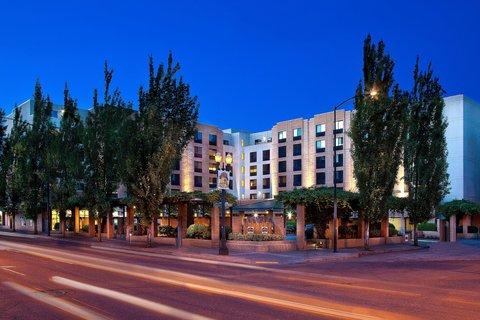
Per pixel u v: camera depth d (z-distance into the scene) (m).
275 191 84.19
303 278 16.48
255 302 11.11
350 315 9.79
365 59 29.88
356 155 29.78
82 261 20.98
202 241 31.36
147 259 23.22
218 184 25.31
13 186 50.91
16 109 53.81
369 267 20.89
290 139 82.62
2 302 10.82
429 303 11.47
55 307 10.26
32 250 27.55
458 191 58.75
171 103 32.53
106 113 38.09
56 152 43.44
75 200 43.03
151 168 31.42
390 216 54.75
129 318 9.22
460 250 32.72
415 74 36.25
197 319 9.21
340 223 35.50
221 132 89.00
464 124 59.66
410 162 35.75
